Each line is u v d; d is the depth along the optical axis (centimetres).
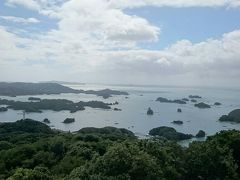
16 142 11144
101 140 9988
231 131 6838
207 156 5306
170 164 5200
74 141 9750
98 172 4550
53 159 8231
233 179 5278
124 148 4738
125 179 4322
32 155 8444
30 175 5322
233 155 6306
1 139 11988
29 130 15238
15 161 8119
